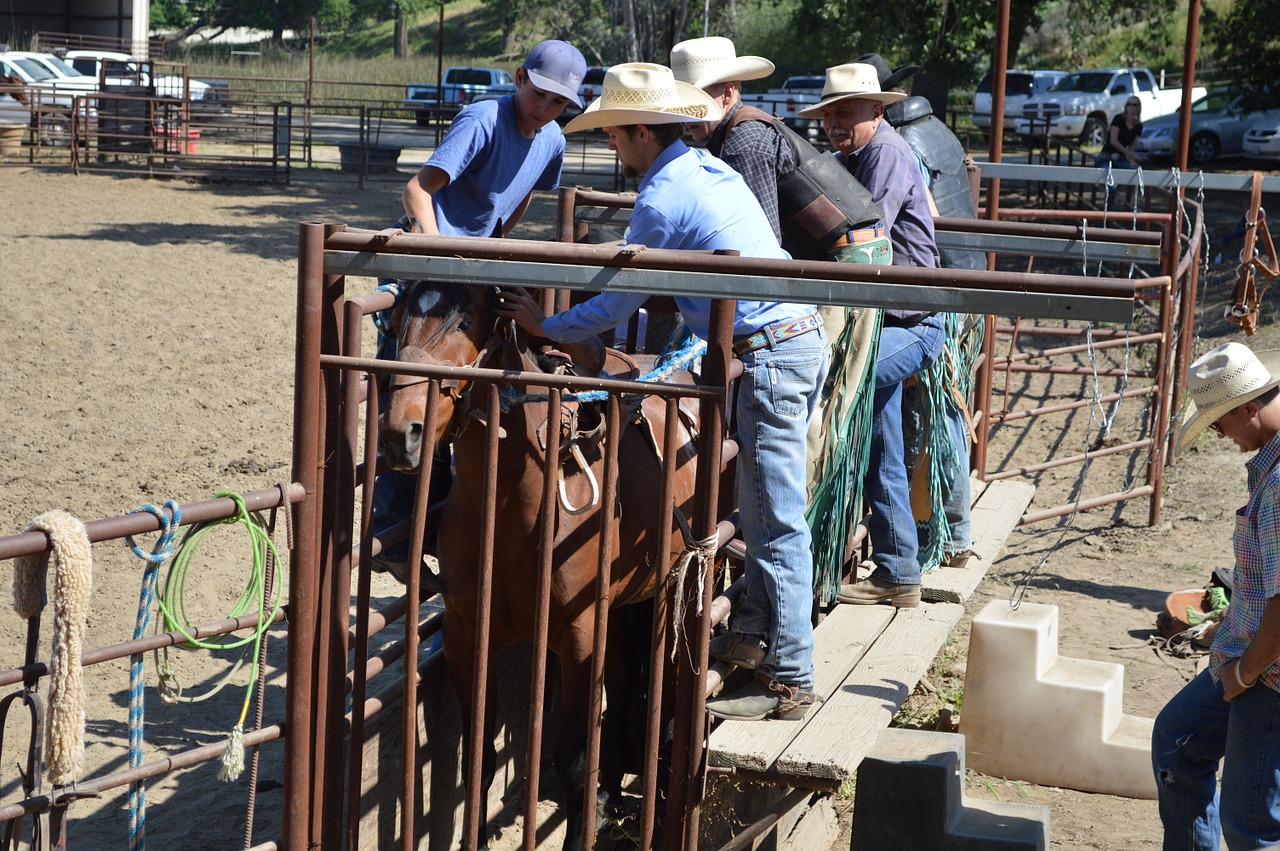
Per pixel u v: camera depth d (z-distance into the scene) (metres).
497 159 4.15
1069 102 28.72
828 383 4.21
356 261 3.15
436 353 3.30
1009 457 9.55
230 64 52.91
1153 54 38.19
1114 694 5.06
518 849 4.46
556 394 3.15
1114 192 14.61
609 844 4.26
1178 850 3.83
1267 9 24.00
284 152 28.56
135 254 15.62
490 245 3.07
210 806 4.67
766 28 38.78
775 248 3.59
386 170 25.86
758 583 3.71
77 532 2.67
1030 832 3.90
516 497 3.56
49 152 26.00
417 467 3.29
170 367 10.53
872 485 4.67
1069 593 6.99
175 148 27.00
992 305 2.87
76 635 2.68
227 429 8.93
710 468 3.15
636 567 3.79
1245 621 3.44
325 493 3.30
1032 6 23.50
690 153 3.53
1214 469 8.95
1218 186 7.68
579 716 3.72
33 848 2.76
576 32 52.06
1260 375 3.45
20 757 4.87
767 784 3.50
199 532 2.96
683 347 4.24
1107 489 8.74
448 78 39.53
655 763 3.31
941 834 3.87
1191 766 3.76
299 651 3.22
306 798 3.31
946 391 5.04
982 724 5.12
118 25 40.84
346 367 3.19
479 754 3.35
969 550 5.28
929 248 4.82
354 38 70.75
